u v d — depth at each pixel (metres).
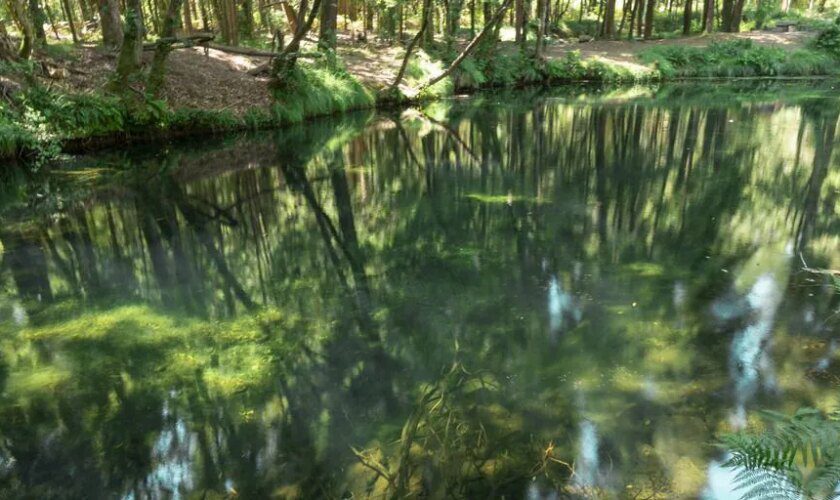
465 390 3.70
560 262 5.81
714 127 13.18
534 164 10.22
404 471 3.00
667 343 4.18
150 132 11.42
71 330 4.50
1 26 10.66
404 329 4.54
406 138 12.68
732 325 4.41
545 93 19.83
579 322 4.56
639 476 2.90
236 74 14.04
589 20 34.03
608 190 8.44
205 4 22.42
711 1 27.25
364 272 5.66
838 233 6.46
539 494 2.80
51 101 10.20
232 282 5.45
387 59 19.09
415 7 21.52
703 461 2.98
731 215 7.17
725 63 23.05
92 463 3.12
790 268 5.49
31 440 3.29
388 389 3.75
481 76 20.39
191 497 2.88
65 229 6.92
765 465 2.25
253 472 3.03
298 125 13.80
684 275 5.40
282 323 4.64
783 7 34.62
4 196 8.25
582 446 3.13
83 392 3.72
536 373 3.87
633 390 3.62
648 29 27.88
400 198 8.23
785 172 9.26
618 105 16.78
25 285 5.34
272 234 6.79
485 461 3.05
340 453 3.16
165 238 6.64
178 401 3.63
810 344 4.08
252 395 3.70
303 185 8.97
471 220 7.19
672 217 7.16
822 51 23.56
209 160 10.48
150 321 4.66
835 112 14.78
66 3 14.56
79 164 9.86
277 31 16.09
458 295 5.12
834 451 2.22
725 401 3.46
